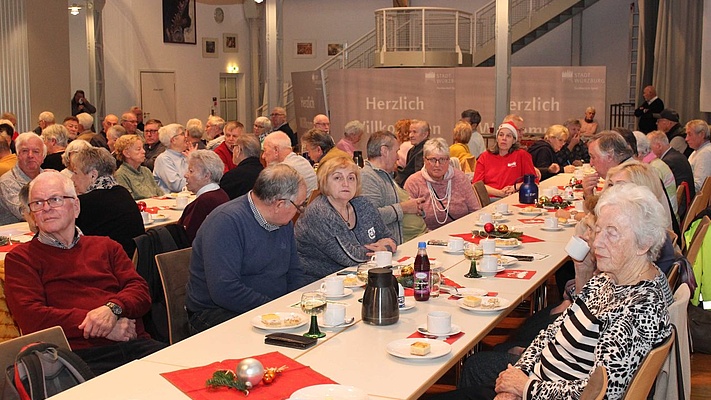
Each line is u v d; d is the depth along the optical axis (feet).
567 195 20.35
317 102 39.83
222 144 27.14
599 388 6.02
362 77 36.04
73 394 6.70
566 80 35.14
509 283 10.85
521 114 35.81
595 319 7.52
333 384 6.86
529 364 8.20
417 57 45.37
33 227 13.15
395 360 7.63
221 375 6.84
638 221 7.44
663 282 7.66
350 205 13.03
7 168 20.45
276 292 11.07
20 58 33.58
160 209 19.56
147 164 27.37
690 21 38.47
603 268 7.59
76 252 10.38
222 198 15.14
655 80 40.57
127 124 32.60
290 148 19.84
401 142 27.17
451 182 17.58
